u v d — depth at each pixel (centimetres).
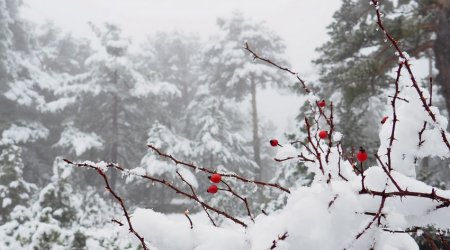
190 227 158
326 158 159
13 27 2734
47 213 747
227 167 2761
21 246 671
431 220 147
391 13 1102
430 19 948
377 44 1047
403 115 169
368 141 1009
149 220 157
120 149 2797
